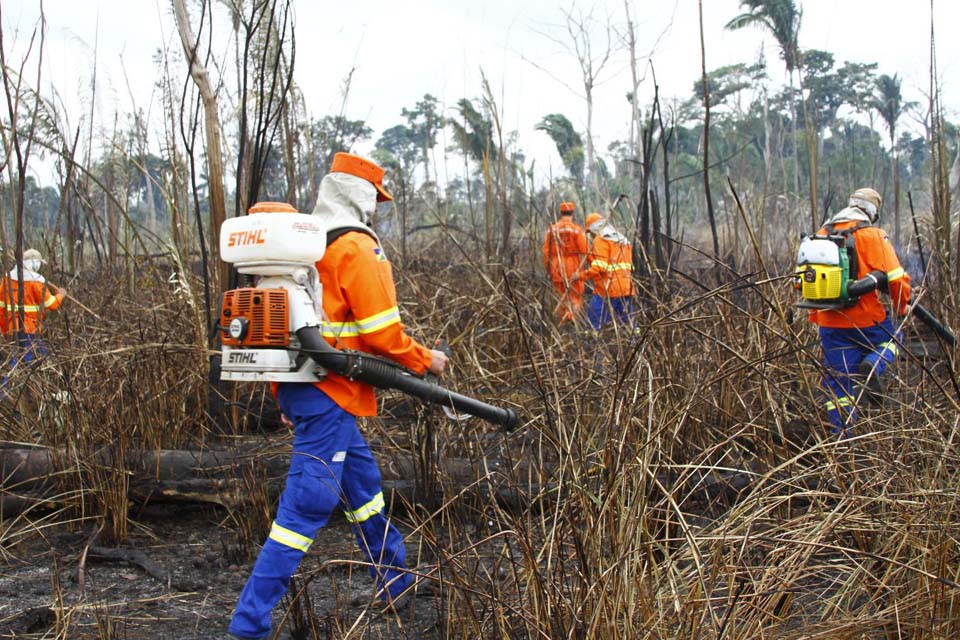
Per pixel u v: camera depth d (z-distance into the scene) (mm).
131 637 3527
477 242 9742
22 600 3875
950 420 3951
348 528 4793
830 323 5605
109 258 9539
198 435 5754
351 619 3594
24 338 5844
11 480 4883
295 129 7762
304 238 3213
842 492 3504
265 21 6254
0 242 6305
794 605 3391
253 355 3256
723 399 4918
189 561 4379
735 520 3314
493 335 6992
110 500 4582
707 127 6734
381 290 3326
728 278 6711
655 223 7223
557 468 3922
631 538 2980
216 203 5891
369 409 3455
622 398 3738
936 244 6754
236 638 3256
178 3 5754
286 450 5246
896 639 3074
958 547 3215
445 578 3564
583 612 2818
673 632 2889
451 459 5055
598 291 7504
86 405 5109
